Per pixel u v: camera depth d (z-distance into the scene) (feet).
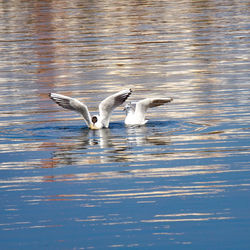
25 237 31.71
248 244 30.22
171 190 37.29
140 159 43.75
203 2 173.78
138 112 53.88
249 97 63.46
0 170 42.47
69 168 42.32
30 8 175.11
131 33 119.75
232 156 43.50
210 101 62.59
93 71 84.79
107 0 191.31
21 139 50.44
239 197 35.70
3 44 113.60
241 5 161.07
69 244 30.76
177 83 73.82
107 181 39.29
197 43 105.19
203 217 33.22
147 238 31.14
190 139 48.49
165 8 161.38
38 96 69.05
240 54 92.73
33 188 38.55
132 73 82.23
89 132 51.93
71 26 133.08
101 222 33.09
